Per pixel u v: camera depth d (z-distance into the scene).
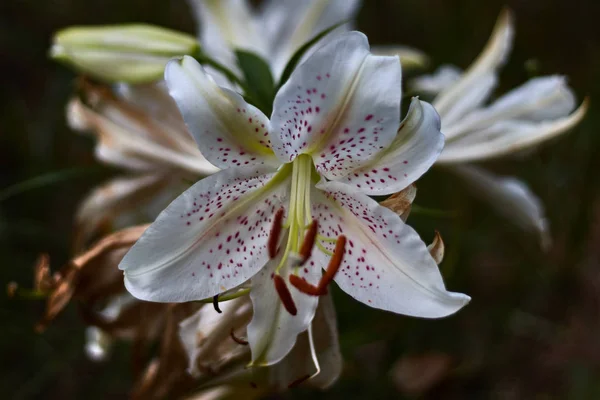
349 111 0.77
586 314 1.42
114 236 0.85
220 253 0.79
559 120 0.95
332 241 0.80
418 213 0.87
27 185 0.96
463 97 0.93
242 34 0.99
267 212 0.81
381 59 0.76
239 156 0.78
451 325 1.33
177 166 0.93
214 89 0.76
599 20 1.80
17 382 1.21
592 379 1.30
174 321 0.84
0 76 1.61
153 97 0.92
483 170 0.98
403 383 1.22
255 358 0.79
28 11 1.69
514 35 1.74
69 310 1.23
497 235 1.44
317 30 1.01
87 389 1.24
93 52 0.90
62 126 1.50
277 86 0.87
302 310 0.80
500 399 1.29
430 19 1.74
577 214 1.44
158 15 1.68
